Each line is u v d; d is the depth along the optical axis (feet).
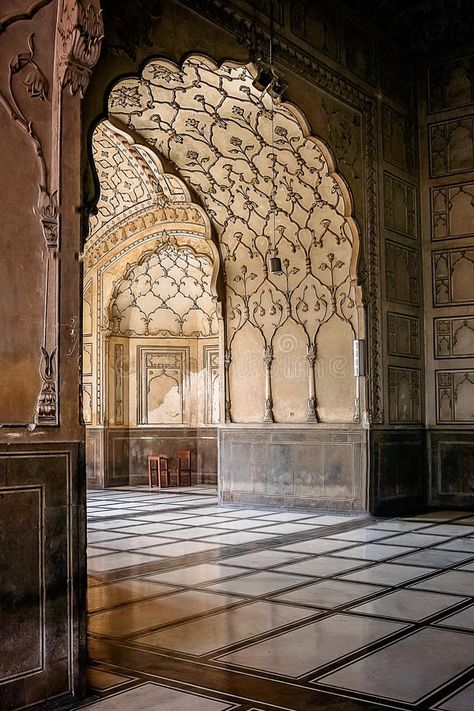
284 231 25.40
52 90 9.27
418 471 25.44
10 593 8.21
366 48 23.97
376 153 24.21
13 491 8.36
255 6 18.92
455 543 18.39
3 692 8.01
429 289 26.05
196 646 10.24
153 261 34.99
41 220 8.94
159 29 16.01
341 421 24.23
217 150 23.53
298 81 20.86
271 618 11.55
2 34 8.82
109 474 34.91
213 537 19.51
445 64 26.16
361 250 23.52
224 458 26.86
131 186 31.60
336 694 8.46
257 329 26.25
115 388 35.45
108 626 11.24
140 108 21.33
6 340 8.47
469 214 25.46
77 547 8.93
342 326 24.35
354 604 12.35
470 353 25.21
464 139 25.72
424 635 10.59
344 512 23.88
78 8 8.91
